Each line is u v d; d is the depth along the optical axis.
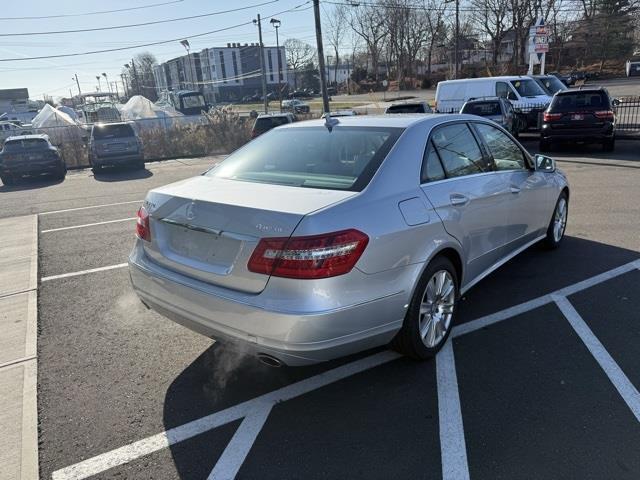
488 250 4.18
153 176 15.46
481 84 19.69
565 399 3.02
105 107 39.00
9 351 3.91
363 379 3.35
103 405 3.16
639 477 2.39
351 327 2.77
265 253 2.65
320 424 2.90
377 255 2.84
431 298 3.44
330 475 2.50
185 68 125.06
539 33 23.81
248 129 23.78
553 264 5.29
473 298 4.54
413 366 3.47
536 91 19.44
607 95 13.84
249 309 2.69
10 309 4.75
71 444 2.81
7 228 8.34
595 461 2.51
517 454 2.58
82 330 4.25
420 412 2.97
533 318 4.09
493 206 4.11
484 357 3.54
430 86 70.00
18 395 3.30
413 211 3.15
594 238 6.17
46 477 2.57
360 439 2.76
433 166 3.54
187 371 3.55
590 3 63.34
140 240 3.47
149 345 3.95
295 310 2.58
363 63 94.56
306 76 107.31
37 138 15.51
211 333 2.95
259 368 3.56
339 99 65.88
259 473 2.54
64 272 5.81
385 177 3.13
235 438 2.81
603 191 8.92
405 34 74.56
